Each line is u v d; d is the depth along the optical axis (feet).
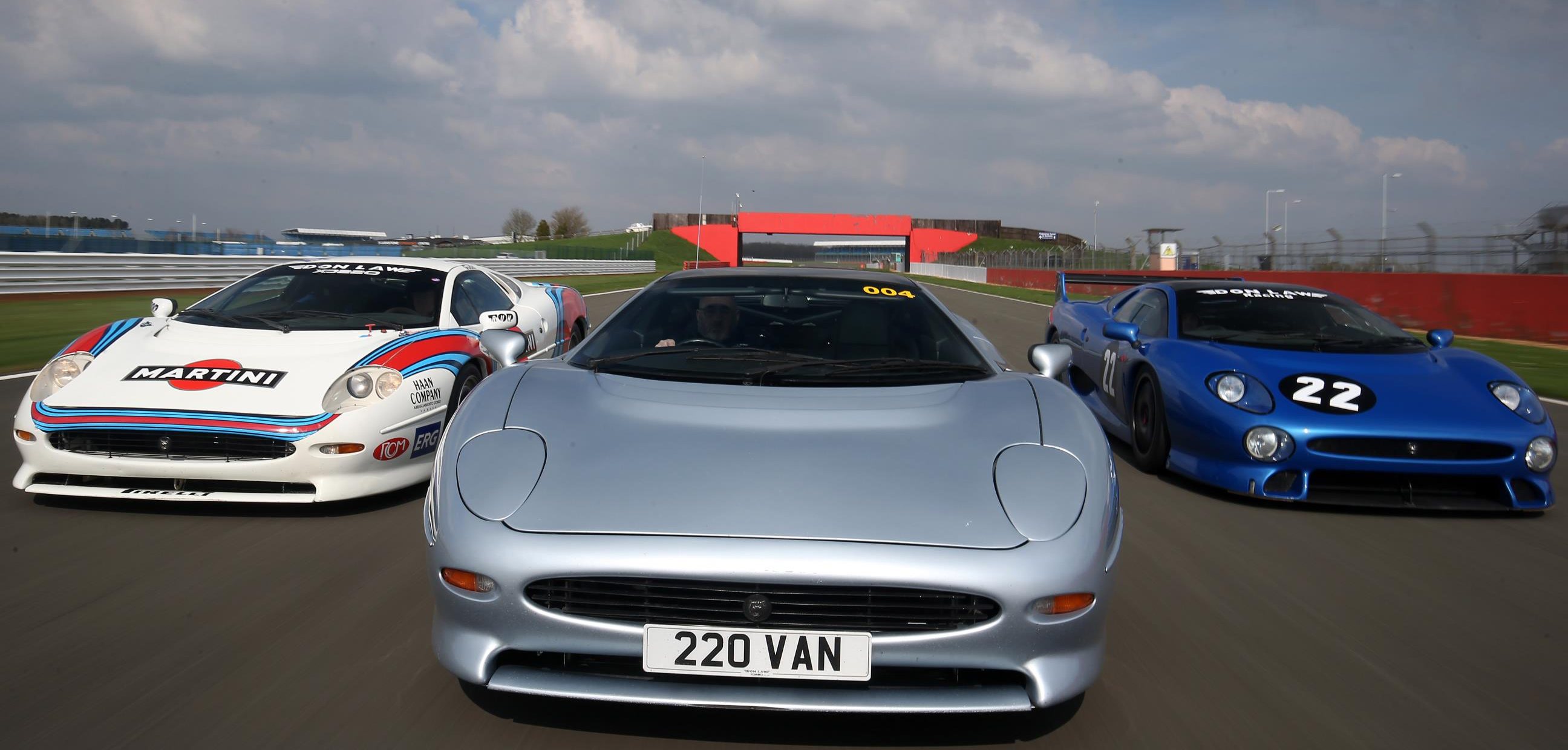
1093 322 20.20
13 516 11.66
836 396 8.18
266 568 9.92
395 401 12.36
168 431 11.35
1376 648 8.55
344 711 6.82
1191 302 17.06
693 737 6.54
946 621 6.21
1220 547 11.60
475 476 6.79
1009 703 6.25
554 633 6.23
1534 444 12.88
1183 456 14.67
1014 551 6.23
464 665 6.38
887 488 6.62
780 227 271.69
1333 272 57.21
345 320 14.60
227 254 71.00
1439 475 12.87
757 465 6.82
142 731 6.51
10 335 30.89
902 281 11.71
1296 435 12.98
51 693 7.05
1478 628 9.09
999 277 151.23
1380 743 6.78
